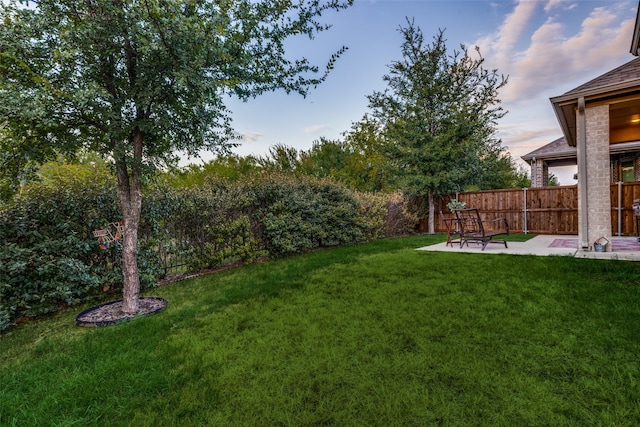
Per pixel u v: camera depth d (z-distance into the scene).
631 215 8.38
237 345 2.44
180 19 2.76
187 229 5.28
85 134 3.42
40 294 3.52
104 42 2.92
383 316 2.92
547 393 1.69
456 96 10.98
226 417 1.62
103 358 2.30
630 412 1.54
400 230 10.96
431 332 2.53
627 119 6.81
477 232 6.76
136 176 3.48
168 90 3.22
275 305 3.39
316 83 4.32
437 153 10.59
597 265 4.29
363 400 1.71
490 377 1.87
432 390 1.77
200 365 2.14
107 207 4.20
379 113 11.78
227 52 3.25
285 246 6.38
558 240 7.91
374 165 13.25
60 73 2.89
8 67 2.72
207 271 5.54
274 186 6.56
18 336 2.90
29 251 3.36
